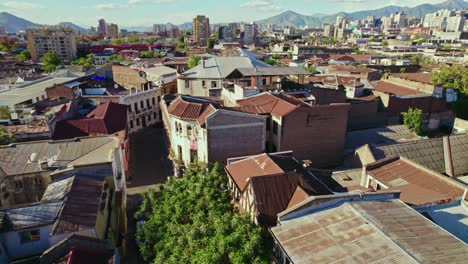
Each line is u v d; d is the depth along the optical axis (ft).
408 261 51.29
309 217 66.33
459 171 118.42
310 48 528.22
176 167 146.30
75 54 550.77
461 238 66.74
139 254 96.58
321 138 144.25
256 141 134.51
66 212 75.41
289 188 84.89
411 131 171.83
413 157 121.08
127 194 138.10
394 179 96.94
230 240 65.98
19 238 71.15
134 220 116.67
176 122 139.74
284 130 135.95
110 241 81.00
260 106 147.23
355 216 64.59
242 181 94.58
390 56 474.49
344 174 114.42
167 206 85.81
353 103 184.34
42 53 526.16
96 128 152.56
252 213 82.02
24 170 99.14
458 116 213.05
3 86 237.45
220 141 128.88
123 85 263.29
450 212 74.79
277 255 64.54
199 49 531.91
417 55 464.24
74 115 178.50
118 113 175.22
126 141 155.02
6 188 96.12
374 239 57.16
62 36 525.75
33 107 181.06
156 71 273.54
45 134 137.59
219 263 63.05
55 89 206.08
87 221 74.33
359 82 220.64
